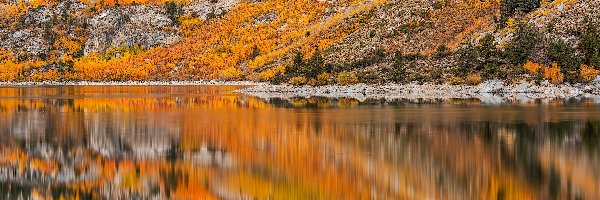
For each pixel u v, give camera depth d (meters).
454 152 34.94
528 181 27.25
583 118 53.91
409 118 56.00
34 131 47.84
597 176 28.19
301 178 28.09
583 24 103.44
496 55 103.69
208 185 26.98
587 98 83.81
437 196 24.64
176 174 29.50
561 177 28.02
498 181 27.34
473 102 77.75
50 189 26.66
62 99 98.19
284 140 41.22
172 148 37.91
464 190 25.64
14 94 118.50
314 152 35.59
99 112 68.00
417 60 116.38
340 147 37.59
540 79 94.75
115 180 28.34
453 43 121.38
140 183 27.66
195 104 82.69
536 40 102.88
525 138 41.00
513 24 112.31
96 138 43.19
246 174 29.31
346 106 73.94
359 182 27.20
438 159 32.72
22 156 35.00
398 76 109.06
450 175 28.41
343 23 177.62
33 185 27.42
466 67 104.19
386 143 39.16
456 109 65.75
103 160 33.47
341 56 138.00
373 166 30.77
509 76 97.81
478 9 132.12
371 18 166.00
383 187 26.23
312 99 92.56
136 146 38.81
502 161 32.12
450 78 104.19
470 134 43.41
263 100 91.62
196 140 41.69
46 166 31.88
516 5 120.88
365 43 140.75
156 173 29.75
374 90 106.12
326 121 54.31
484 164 31.27
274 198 24.64
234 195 25.09
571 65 94.88
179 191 26.12
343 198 24.69
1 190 26.31
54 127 50.94
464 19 130.38
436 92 100.12
